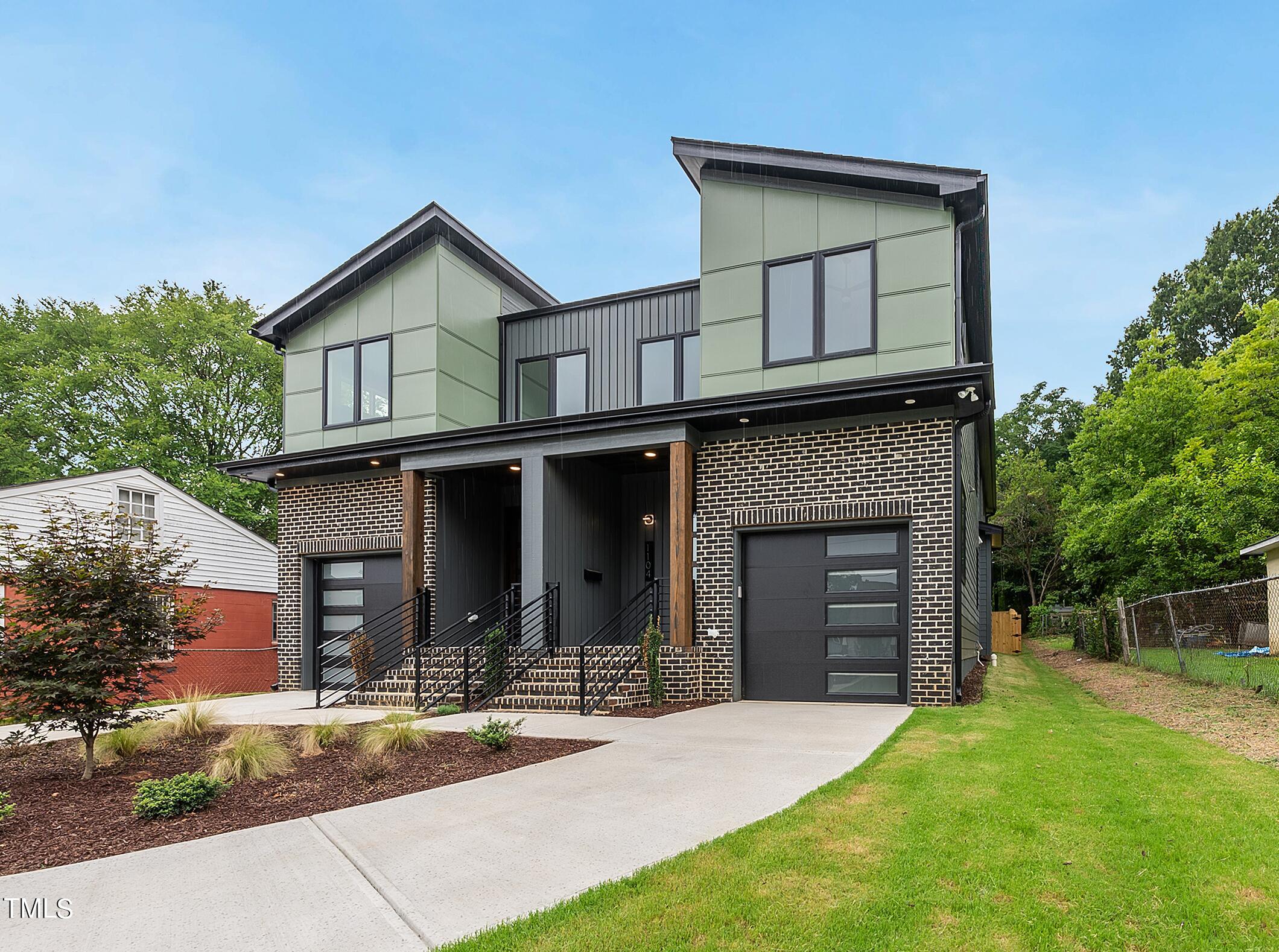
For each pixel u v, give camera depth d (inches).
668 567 554.9
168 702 486.6
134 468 657.6
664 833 177.0
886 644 406.3
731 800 202.8
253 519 1141.1
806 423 425.1
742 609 436.5
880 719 339.6
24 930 130.6
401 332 547.2
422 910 137.5
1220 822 174.2
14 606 263.9
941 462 393.4
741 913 131.6
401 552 551.2
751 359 445.4
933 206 413.7
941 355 402.9
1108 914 131.1
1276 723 293.3
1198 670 455.8
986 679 542.0
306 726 339.6
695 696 423.2
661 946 121.0
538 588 467.2
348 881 153.2
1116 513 858.8
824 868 150.6
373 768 254.8
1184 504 802.8
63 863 171.2
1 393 1130.0
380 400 551.5
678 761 253.1
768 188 453.4
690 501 437.1
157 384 1084.5
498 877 153.2
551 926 128.0
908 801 193.8
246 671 718.5
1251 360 860.0
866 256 426.6
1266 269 1375.5
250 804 217.3
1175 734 288.0
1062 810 184.1
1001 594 1534.2
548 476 479.2
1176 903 134.6
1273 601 600.7
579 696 393.1
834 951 119.0
